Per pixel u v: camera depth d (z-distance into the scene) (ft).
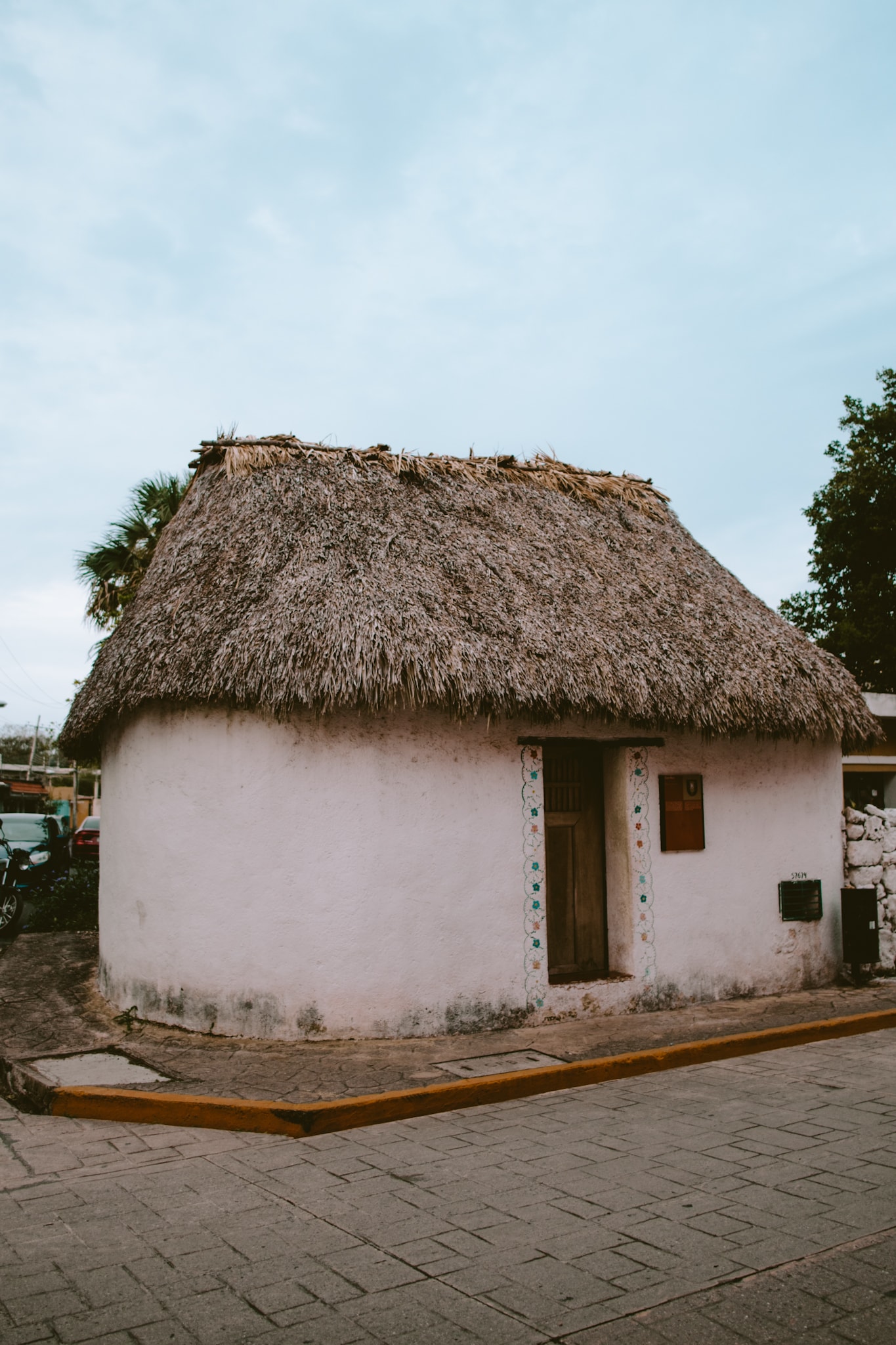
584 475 35.32
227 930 23.31
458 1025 23.81
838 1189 14.53
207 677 22.70
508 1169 15.72
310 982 22.88
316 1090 19.24
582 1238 12.95
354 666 22.12
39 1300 11.30
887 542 75.56
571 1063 21.33
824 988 29.86
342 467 29.58
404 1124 18.44
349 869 23.22
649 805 27.27
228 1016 23.15
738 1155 16.21
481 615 24.94
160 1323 10.80
